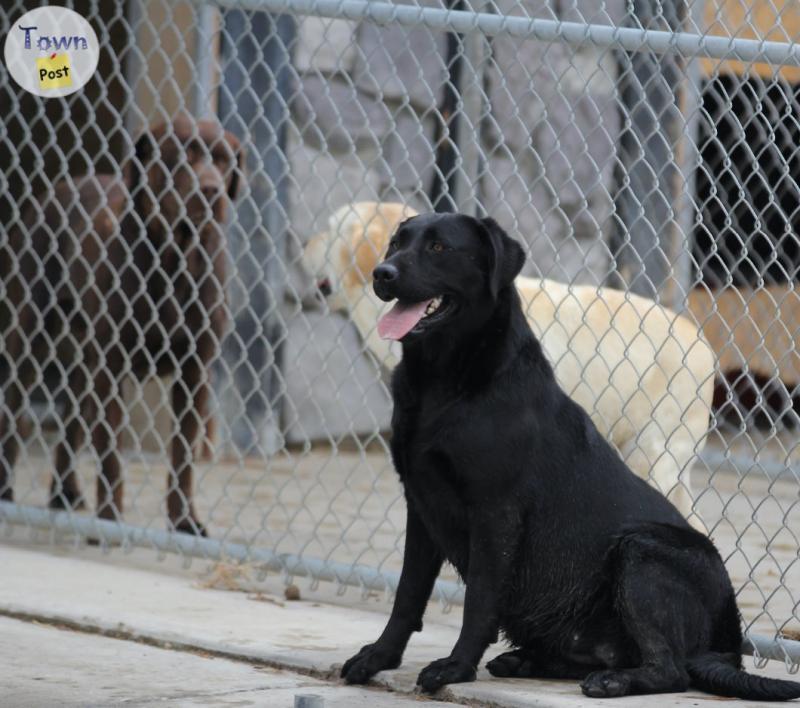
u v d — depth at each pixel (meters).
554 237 17.62
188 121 10.30
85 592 8.38
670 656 6.09
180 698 6.06
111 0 17.62
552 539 6.33
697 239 20.14
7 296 11.81
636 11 16.22
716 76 7.69
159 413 15.53
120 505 10.43
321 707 5.35
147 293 10.14
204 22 14.59
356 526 11.58
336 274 10.09
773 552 10.62
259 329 10.31
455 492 6.27
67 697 6.00
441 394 6.27
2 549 9.86
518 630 6.51
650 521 6.38
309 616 8.02
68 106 10.57
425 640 7.50
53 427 16.69
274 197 10.53
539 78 17.27
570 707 5.83
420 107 16.69
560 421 6.46
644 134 17.50
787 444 17.92
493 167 17.02
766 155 20.41
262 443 15.80
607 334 8.87
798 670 7.05
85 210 11.25
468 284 6.25
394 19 8.48
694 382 8.95
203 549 9.20
